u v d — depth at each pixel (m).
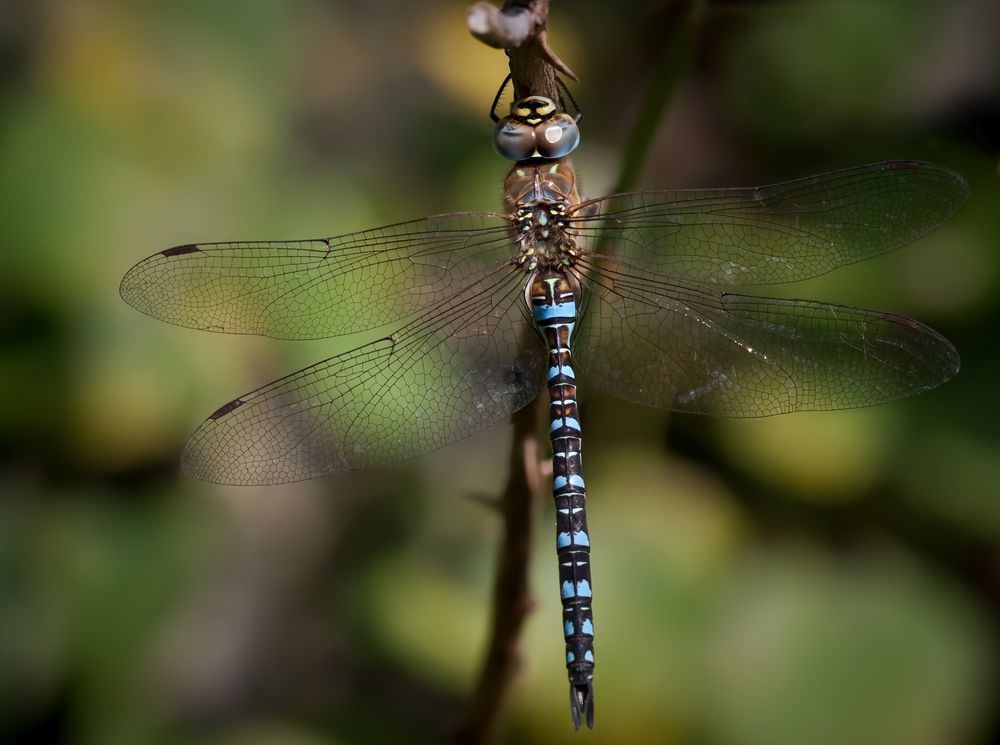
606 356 0.74
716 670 0.78
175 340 0.79
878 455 0.79
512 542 0.72
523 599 0.72
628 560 0.78
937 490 0.79
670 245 0.74
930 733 0.78
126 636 0.79
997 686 0.78
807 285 0.80
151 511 0.79
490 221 0.74
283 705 0.80
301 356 0.79
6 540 0.79
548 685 0.77
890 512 0.79
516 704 0.77
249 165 0.80
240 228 0.79
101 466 0.79
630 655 0.78
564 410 0.74
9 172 0.79
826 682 0.78
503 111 0.74
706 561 0.79
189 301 0.74
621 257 0.74
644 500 0.79
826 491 0.79
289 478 0.74
